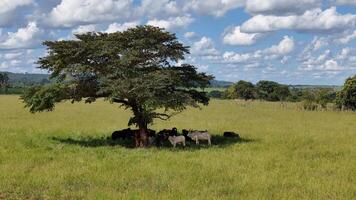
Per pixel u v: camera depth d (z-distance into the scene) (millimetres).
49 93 26094
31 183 16484
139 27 25703
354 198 15133
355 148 27375
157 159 22094
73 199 14578
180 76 27000
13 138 29641
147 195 14977
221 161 21594
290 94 138375
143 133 27234
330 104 88250
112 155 23281
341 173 19266
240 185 16688
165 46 26266
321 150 26234
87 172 18641
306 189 16250
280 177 18203
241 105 91188
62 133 33906
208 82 28688
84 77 26516
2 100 90625
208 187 16453
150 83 24484
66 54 25641
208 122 46406
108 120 46906
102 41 25234
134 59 24734
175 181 17250
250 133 35438
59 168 19516
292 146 27734
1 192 15312
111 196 14750
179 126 41906
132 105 27188
